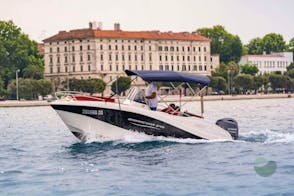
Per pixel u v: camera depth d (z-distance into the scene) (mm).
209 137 41688
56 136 53812
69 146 42375
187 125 41219
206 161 34094
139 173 31031
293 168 31141
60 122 81875
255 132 51781
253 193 26141
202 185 27906
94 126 40562
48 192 27297
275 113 98688
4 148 44000
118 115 40312
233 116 90812
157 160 34719
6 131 64500
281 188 26734
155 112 40625
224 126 42875
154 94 41312
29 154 39625
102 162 34531
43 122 83250
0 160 36938
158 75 41062
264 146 39781
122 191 27125
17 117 105312
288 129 57969
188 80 41781
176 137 41156
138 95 41719
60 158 36750
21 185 28828
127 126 40562
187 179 29266
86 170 32219
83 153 37750
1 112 136625
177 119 41062
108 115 40312
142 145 39906
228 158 34938
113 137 40750
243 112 106625
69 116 40656
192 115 42562
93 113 40344
